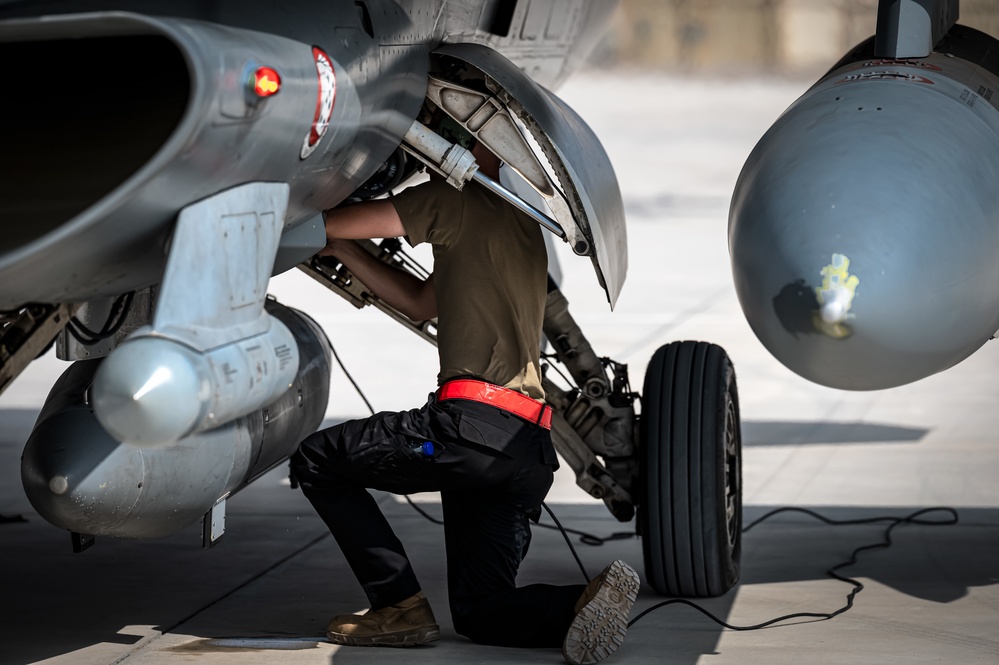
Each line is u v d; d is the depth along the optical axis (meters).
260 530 15.55
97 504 9.23
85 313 10.60
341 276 12.78
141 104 9.16
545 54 16.36
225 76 7.34
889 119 10.29
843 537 15.05
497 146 11.23
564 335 13.02
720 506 12.07
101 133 8.77
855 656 10.52
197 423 7.30
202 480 9.95
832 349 8.94
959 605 12.16
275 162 8.35
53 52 9.70
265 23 8.32
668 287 38.53
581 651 10.04
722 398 12.19
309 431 12.61
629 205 58.94
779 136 10.48
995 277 9.79
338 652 10.56
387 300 11.52
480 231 10.60
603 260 11.38
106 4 7.67
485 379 10.25
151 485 9.47
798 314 8.94
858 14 96.56
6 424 22.81
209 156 7.45
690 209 57.53
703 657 10.48
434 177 11.20
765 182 9.79
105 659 10.37
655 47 99.38
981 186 9.98
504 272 10.52
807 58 97.69
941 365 9.55
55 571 13.41
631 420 13.00
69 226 6.94
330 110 8.87
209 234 7.73
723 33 98.50
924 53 12.31
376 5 9.94
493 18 13.77
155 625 11.42
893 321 8.86
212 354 7.52
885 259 8.90
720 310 34.41
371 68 9.63
